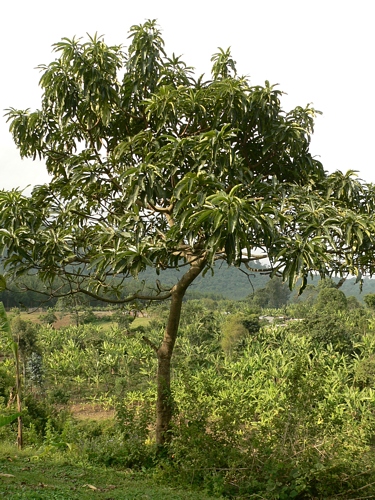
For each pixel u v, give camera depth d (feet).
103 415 87.20
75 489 16.98
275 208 19.83
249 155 26.91
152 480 21.75
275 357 92.32
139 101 26.22
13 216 22.33
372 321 130.31
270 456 20.47
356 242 22.03
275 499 18.85
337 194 24.49
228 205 17.26
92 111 25.52
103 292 28.02
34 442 33.47
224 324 141.08
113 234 21.53
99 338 149.18
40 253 23.27
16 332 115.55
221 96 23.25
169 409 26.43
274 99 24.41
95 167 23.63
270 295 292.61
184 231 19.93
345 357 95.30
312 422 21.36
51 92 24.85
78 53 23.62
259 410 35.35
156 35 25.21
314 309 163.94
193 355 116.88
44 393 105.29
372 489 19.21
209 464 21.34
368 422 23.99
